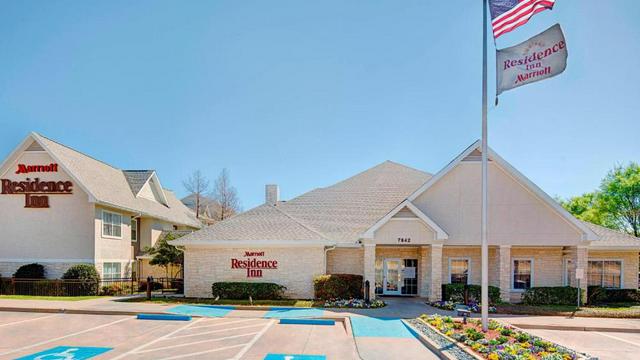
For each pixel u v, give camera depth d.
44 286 25.83
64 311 18.94
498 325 14.38
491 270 24.02
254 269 22.92
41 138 28.17
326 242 22.42
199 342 13.27
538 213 22.67
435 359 11.17
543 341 12.23
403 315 17.53
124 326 15.81
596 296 22.94
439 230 21.38
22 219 28.19
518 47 13.03
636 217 45.84
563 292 21.95
